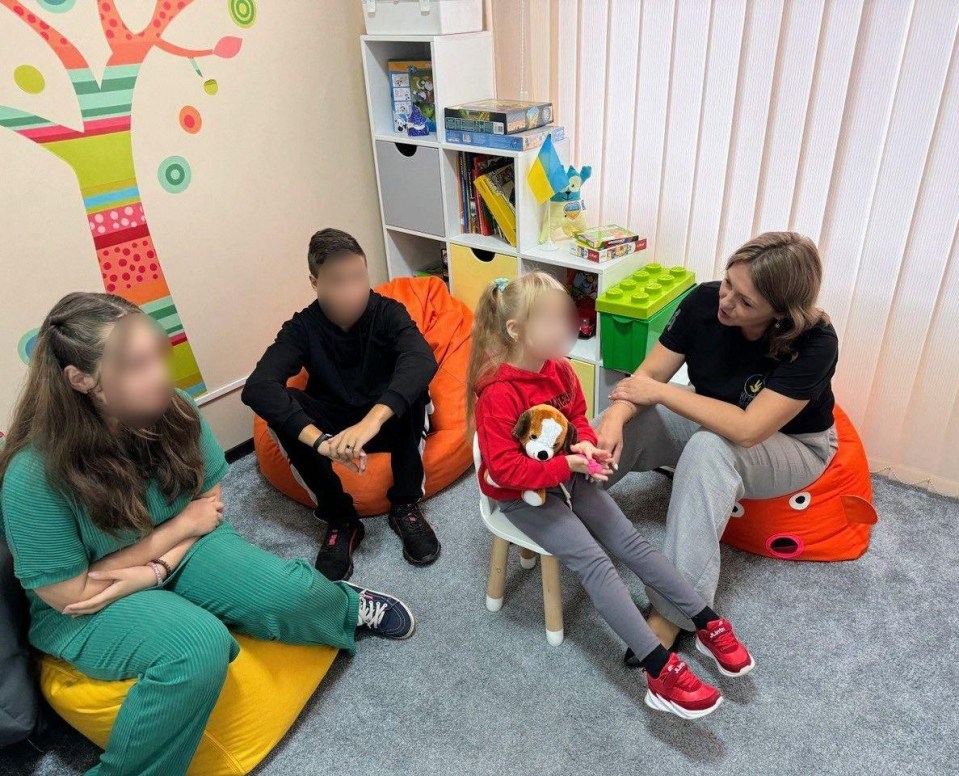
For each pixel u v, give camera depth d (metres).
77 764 1.38
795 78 1.75
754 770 1.29
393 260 2.62
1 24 1.55
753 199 1.93
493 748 1.36
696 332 1.60
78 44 1.67
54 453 1.13
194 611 1.26
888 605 1.61
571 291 2.33
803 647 1.52
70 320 1.10
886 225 1.75
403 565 1.82
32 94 1.63
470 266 2.38
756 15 1.74
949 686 1.42
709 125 1.93
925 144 1.63
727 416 1.47
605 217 2.29
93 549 1.25
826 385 1.47
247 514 2.04
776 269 1.33
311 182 2.30
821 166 1.79
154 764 1.21
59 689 1.27
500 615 1.65
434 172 2.28
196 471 1.38
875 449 2.01
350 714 1.45
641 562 1.42
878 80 1.64
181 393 1.38
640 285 2.06
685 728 1.37
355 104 2.36
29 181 1.67
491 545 1.87
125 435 1.24
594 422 1.68
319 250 1.70
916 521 1.85
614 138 2.14
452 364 2.21
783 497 1.67
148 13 1.77
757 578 1.70
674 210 2.10
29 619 1.34
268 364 1.76
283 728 1.38
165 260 1.98
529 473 1.34
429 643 1.59
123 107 1.79
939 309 1.74
